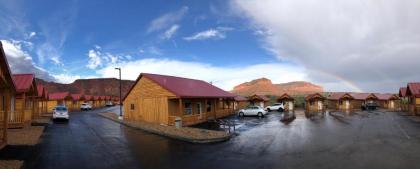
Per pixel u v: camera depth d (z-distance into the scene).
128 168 10.96
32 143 15.84
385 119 32.75
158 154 13.58
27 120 25.11
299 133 20.80
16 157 12.46
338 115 40.53
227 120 32.62
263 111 38.66
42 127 23.98
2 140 15.20
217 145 16.06
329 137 18.70
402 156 12.81
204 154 13.59
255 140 17.78
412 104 40.44
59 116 32.12
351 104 61.38
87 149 14.60
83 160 12.16
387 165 11.27
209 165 11.49
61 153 13.47
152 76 29.69
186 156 13.15
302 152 13.93
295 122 29.73
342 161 11.98
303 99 67.94
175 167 11.17
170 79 31.73
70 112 54.59
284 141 17.27
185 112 29.06
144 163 11.77
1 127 21.52
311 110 56.50
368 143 16.25
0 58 12.72
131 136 19.53
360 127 24.41
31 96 29.83
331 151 14.09
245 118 35.91
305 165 11.40
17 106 25.72
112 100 103.75
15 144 15.41
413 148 14.64
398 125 25.86
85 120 33.78
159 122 27.45
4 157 12.42
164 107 26.98
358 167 11.02
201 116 31.05
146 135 20.06
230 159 12.54
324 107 59.72
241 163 11.80
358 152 13.78
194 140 17.33
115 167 11.09
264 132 21.61
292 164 11.57
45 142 16.38
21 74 24.86
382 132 20.95
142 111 30.28
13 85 15.12
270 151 14.26
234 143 16.72
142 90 30.38
